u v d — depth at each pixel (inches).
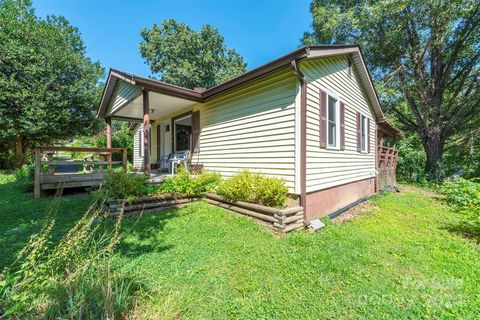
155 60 924.6
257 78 190.7
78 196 232.4
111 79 266.8
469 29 444.8
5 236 125.5
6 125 403.5
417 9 445.4
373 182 350.0
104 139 645.3
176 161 301.0
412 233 158.6
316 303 81.4
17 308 59.0
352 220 195.6
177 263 104.5
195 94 252.7
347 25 536.4
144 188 186.9
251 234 142.0
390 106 566.3
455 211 224.7
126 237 131.1
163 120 374.3
